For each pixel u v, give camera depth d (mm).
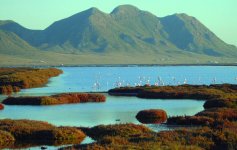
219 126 72438
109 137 63969
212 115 94438
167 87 178625
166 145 58688
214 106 118625
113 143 59938
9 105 127812
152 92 161500
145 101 142250
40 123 84062
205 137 63531
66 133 75500
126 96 160875
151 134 67250
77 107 124000
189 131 68188
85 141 73125
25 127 78375
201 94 153750
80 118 101688
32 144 71188
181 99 148750
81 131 77812
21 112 112125
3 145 70500
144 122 94875
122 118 101750
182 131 68500
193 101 141625
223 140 62719
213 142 61781
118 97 156875
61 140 74000
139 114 102250
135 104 132750
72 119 100000
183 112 112688
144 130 78625
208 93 155000
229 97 134000
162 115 101938
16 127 77938
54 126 83438
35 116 104875
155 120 98250
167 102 139000
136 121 96750
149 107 124562
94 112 112750
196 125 88438
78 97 140250
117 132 76125
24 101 131000
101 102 138750
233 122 79938
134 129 77438
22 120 85750
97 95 142875
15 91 177500
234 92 161375
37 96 144000
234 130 67625
